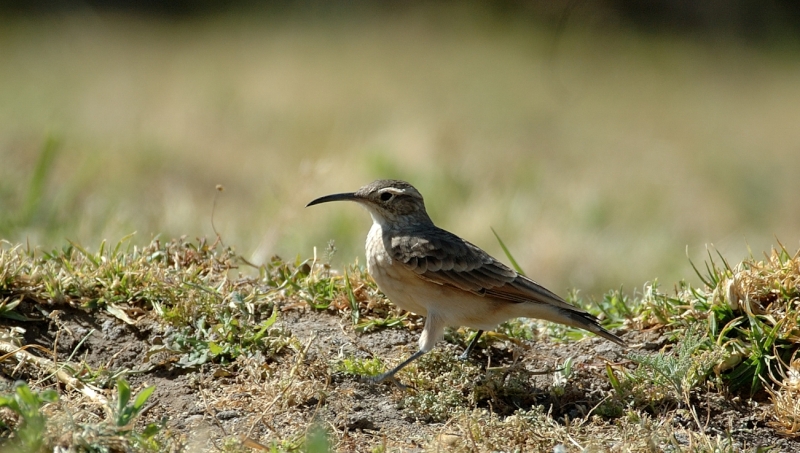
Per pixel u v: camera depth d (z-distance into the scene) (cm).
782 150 2527
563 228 1612
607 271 1441
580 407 735
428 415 717
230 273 1006
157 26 3725
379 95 2861
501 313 814
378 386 750
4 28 3369
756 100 3139
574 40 3738
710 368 759
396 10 4028
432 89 3005
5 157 1755
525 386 763
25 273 834
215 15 3956
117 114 2362
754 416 732
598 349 832
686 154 2427
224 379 741
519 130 2555
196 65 3088
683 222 1819
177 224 1389
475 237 1569
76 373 718
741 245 1653
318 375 746
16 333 763
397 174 1855
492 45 3681
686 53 3678
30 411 596
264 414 688
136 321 805
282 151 2153
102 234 1248
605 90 3147
